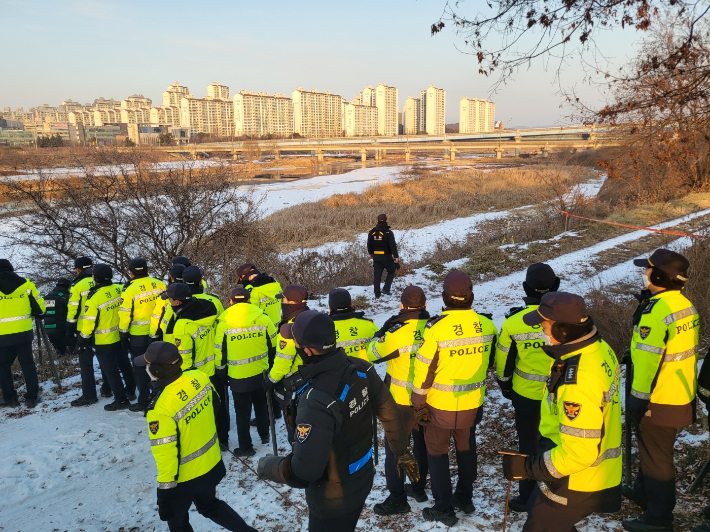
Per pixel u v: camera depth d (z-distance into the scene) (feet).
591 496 8.41
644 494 11.62
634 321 10.72
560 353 8.29
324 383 8.33
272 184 179.93
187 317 16.93
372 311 35.01
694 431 14.34
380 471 15.79
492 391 20.88
